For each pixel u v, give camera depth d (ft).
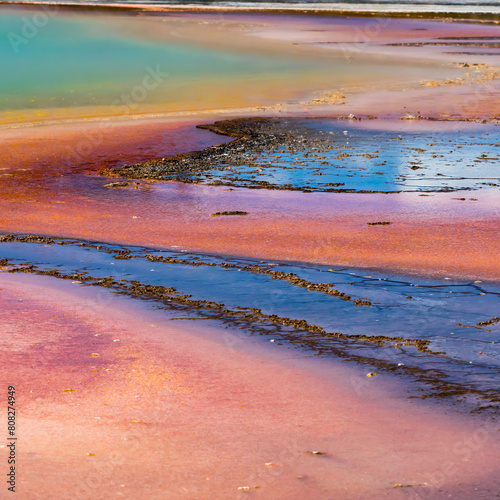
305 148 51.62
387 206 36.32
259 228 32.76
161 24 126.82
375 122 62.23
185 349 20.27
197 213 35.45
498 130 58.23
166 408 16.58
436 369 19.02
